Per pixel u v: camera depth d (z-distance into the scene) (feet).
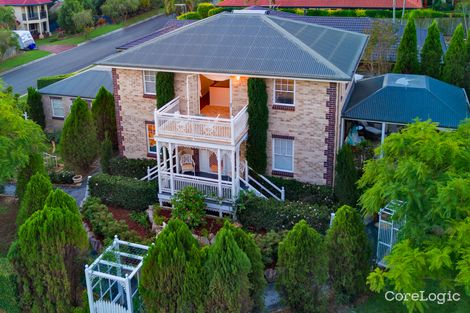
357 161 95.81
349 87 102.99
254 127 92.68
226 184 88.28
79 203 98.63
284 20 102.06
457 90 106.83
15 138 85.71
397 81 101.91
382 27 143.02
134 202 92.22
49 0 299.99
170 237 59.41
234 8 238.48
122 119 104.32
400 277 52.24
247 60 91.04
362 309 66.80
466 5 204.44
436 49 117.91
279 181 94.79
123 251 73.67
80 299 69.10
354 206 85.15
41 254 64.64
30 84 197.77
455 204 51.03
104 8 303.07
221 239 58.03
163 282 59.36
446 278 54.70
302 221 62.69
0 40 228.63
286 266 63.10
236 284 58.23
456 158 55.52
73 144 105.60
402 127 100.63
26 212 76.43
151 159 104.22
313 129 91.35
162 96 97.55
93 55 241.96
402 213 56.65
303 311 64.64
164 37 100.53
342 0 226.17
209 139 86.17
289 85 90.74
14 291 67.21
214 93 103.09
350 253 64.80
